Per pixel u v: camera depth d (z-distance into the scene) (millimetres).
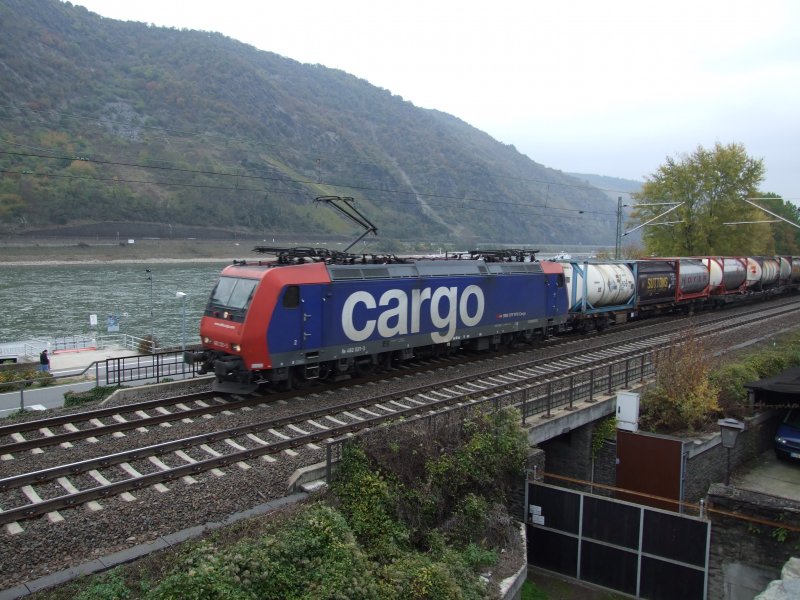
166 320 51625
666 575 12734
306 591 7668
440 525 11039
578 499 13359
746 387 18797
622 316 30516
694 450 16234
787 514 11656
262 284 15242
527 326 23438
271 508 9758
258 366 15188
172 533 9070
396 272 18547
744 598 12109
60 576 7797
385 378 18312
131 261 78625
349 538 8781
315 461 11688
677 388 17844
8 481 10023
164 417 13617
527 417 14820
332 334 16688
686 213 49719
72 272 71750
